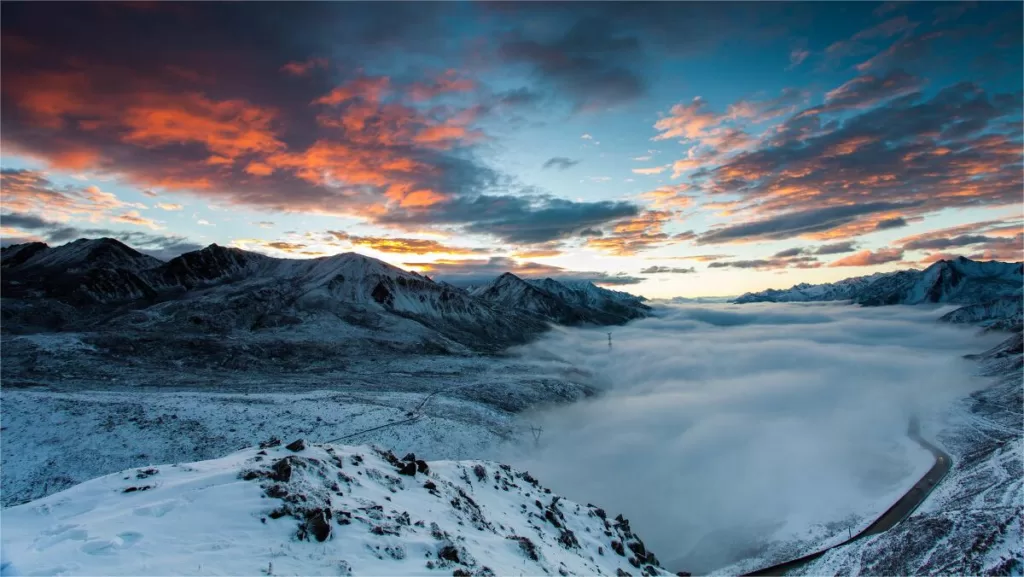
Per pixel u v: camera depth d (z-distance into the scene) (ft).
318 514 46.78
